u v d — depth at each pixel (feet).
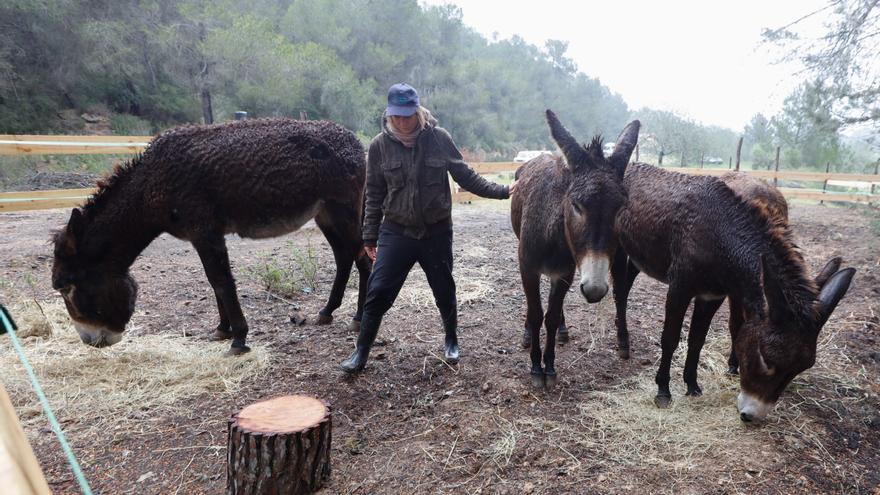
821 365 13.04
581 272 9.09
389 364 12.94
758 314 9.41
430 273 12.19
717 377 12.47
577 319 16.39
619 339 13.73
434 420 10.55
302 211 13.64
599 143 9.66
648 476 8.88
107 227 12.30
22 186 37.01
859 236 30.40
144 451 9.52
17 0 61.77
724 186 10.70
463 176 11.59
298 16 97.35
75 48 68.33
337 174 13.66
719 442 9.78
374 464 9.21
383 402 11.30
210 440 9.86
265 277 18.30
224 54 71.67
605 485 8.64
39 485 3.38
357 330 14.96
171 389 11.60
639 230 12.01
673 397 11.51
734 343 10.93
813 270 22.75
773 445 9.75
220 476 8.86
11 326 6.60
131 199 12.32
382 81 112.57
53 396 11.14
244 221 13.17
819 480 8.90
